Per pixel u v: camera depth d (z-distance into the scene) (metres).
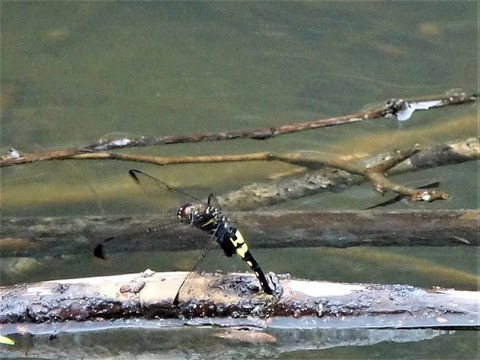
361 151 7.34
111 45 8.78
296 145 7.53
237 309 4.95
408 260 6.33
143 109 7.98
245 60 8.58
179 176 7.11
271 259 6.25
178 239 5.89
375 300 4.97
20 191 6.87
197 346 5.09
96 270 6.08
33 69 8.44
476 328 4.99
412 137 7.50
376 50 8.66
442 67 8.40
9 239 5.86
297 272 6.15
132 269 6.09
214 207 5.48
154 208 6.74
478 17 9.06
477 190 6.98
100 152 6.38
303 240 5.87
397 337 5.15
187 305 4.93
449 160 7.06
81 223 5.92
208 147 7.54
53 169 7.14
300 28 8.98
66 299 4.98
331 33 8.91
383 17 9.09
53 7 9.23
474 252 6.44
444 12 9.14
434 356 5.16
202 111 7.96
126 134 7.64
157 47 8.74
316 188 6.79
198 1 9.27
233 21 9.09
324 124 6.55
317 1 9.23
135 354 5.11
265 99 8.09
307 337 5.07
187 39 8.88
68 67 8.48
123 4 9.26
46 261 6.09
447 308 4.96
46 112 7.91
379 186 6.37
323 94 8.12
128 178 7.00
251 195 6.71
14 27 8.99
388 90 8.12
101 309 4.97
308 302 4.96
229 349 5.14
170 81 8.31
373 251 6.37
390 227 5.78
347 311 4.95
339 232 5.81
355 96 8.08
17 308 4.98
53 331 5.03
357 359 5.06
